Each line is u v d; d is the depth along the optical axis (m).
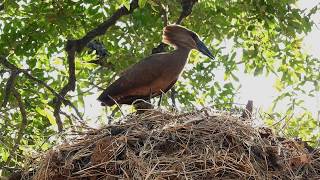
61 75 19.12
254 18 19.62
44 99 18.27
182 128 11.02
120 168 10.80
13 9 17.97
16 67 17.56
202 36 19.20
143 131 11.05
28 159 11.53
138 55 18.92
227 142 10.92
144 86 13.42
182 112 11.48
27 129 17.47
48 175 11.07
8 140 16.45
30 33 17.89
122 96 13.45
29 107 17.98
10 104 17.80
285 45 20.30
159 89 13.56
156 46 19.08
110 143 10.96
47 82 18.56
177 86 20.20
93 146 11.17
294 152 11.09
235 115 11.38
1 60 17.67
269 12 19.33
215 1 18.91
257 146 10.98
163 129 11.00
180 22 18.30
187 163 10.67
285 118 12.73
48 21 17.78
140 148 10.92
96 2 17.75
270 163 10.92
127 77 13.41
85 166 10.99
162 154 10.83
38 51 18.66
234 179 10.66
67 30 17.86
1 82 18.02
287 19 19.19
